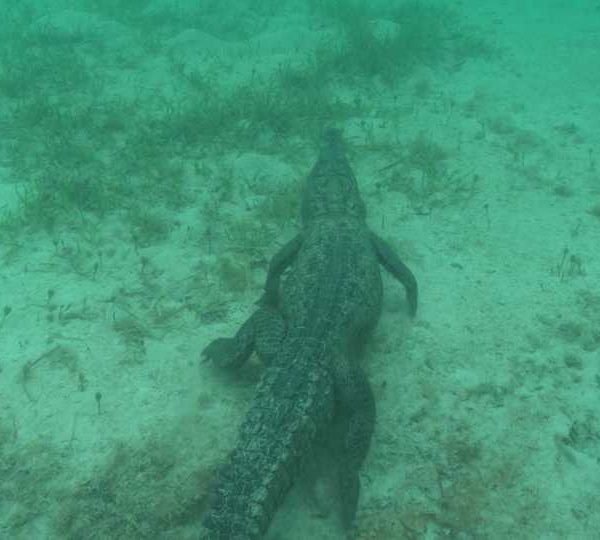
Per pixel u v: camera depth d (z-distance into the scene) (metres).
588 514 1.71
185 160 3.05
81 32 4.42
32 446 1.81
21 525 1.66
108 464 1.78
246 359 2.00
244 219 2.66
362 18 4.83
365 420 1.80
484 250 2.56
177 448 1.83
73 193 2.70
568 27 5.16
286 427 1.63
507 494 1.75
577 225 2.71
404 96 3.79
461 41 4.60
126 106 3.48
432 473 1.79
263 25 4.99
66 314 2.17
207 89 3.73
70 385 1.96
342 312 1.91
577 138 3.37
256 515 1.50
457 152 3.23
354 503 1.69
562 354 2.13
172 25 4.91
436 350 2.14
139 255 2.45
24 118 3.29
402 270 2.29
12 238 2.48
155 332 2.14
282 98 3.53
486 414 1.95
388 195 2.88
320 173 2.59
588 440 1.88
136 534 1.65
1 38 4.50
